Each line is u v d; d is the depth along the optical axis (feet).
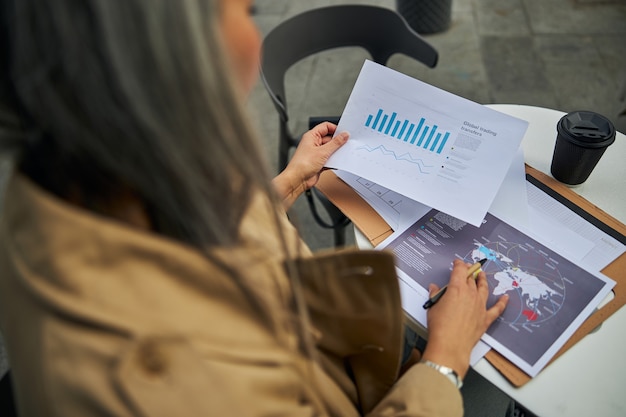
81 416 1.18
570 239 2.93
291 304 1.65
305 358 1.67
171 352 1.21
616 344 2.50
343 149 3.30
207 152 1.18
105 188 1.28
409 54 5.34
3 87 1.17
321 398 1.85
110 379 1.16
